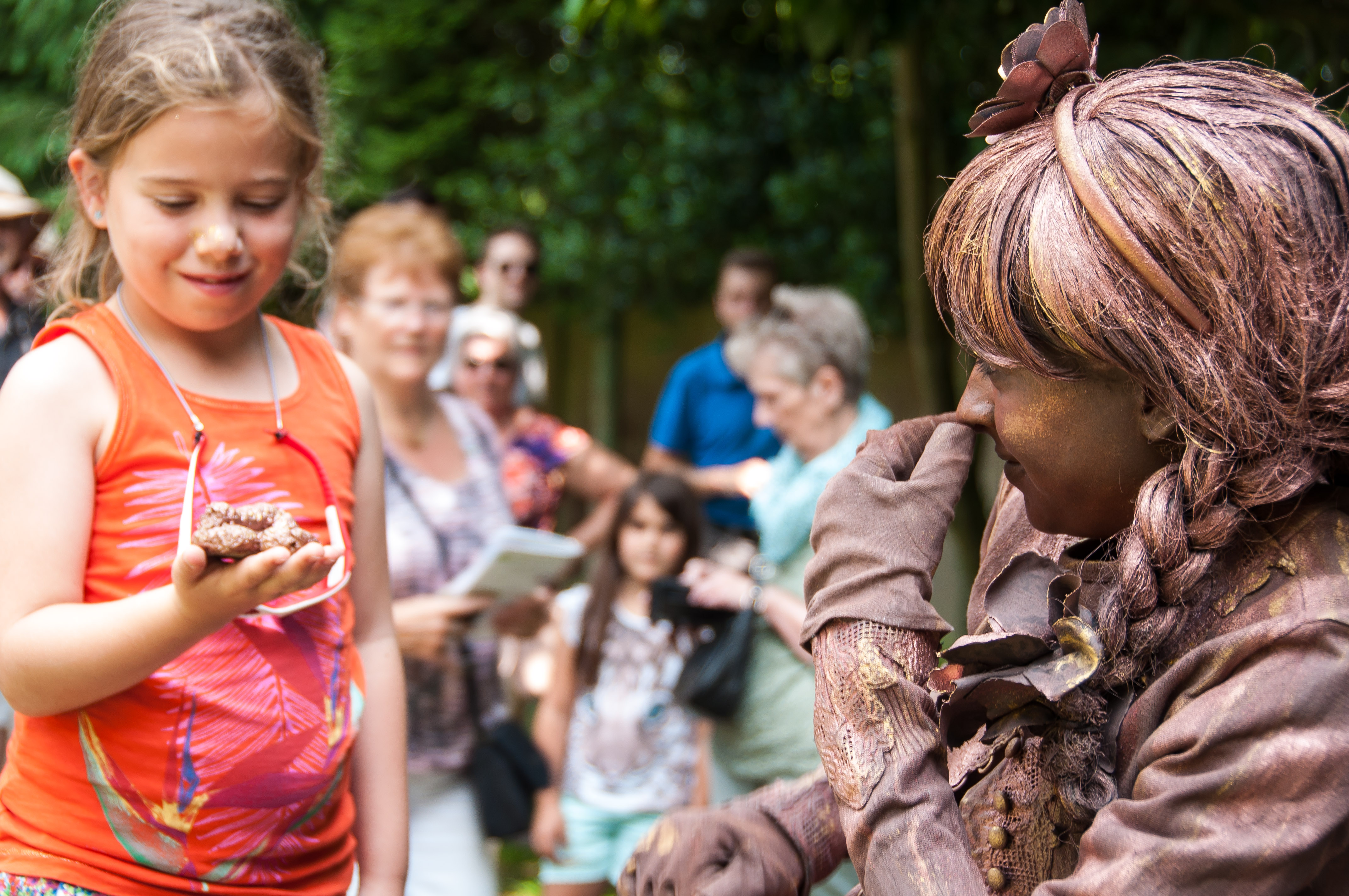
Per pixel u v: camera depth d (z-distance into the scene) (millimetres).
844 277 6938
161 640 1156
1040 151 910
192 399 1354
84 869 1262
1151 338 843
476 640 2637
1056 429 921
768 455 5059
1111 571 962
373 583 1576
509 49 8891
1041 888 863
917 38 4320
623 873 1134
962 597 3844
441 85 8594
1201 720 823
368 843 1519
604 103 7906
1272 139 847
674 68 7766
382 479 1598
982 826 1014
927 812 907
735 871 1072
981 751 1063
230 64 1301
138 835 1278
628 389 10500
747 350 3383
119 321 1356
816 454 3084
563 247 8086
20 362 1316
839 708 950
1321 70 3074
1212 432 847
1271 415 829
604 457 4164
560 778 3348
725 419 5031
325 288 2064
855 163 6969
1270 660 818
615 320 9375
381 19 8523
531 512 3984
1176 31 3908
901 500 986
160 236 1292
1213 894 797
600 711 3299
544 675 3875
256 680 1324
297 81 1391
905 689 935
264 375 1446
